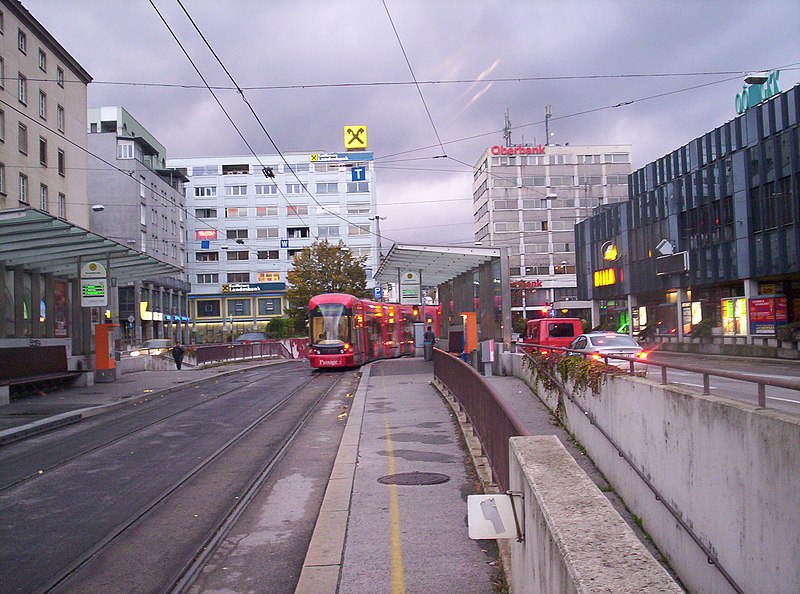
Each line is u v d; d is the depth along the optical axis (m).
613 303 57.16
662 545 7.76
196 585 6.34
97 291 24.06
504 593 5.64
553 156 92.31
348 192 85.69
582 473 3.96
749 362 32.34
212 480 10.27
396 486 9.32
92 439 14.20
